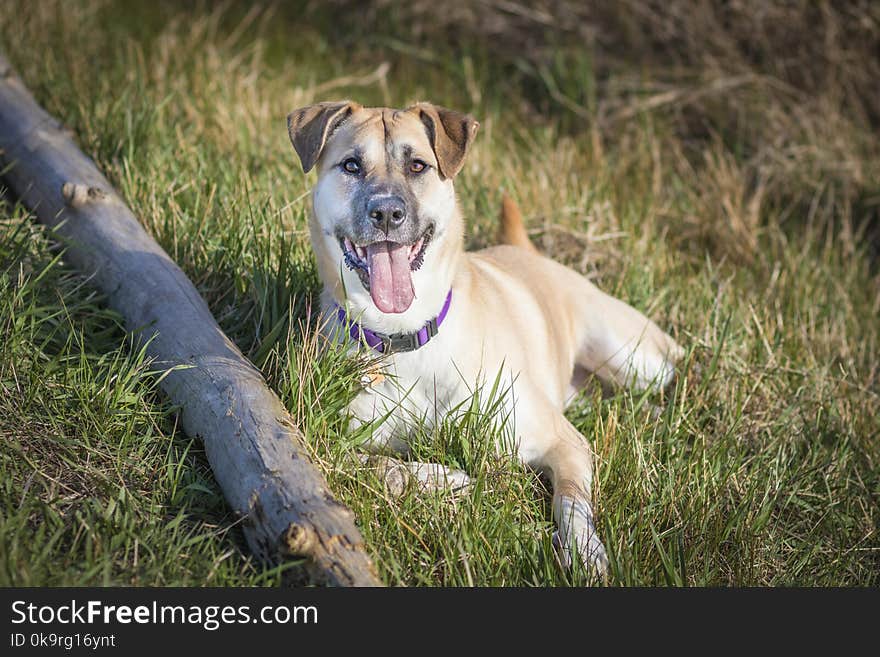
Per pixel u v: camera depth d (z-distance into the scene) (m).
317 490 3.31
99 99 6.44
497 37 9.34
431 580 3.50
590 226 6.42
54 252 4.81
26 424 3.71
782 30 8.38
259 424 3.54
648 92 8.48
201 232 5.13
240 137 6.57
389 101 8.21
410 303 3.83
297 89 7.59
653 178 7.46
